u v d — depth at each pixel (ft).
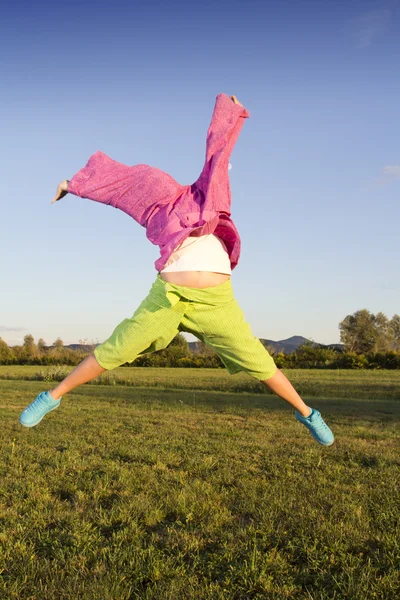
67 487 22.17
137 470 25.36
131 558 14.85
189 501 20.13
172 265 11.25
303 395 77.51
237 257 11.85
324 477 24.17
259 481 23.38
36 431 37.93
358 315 261.65
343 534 16.57
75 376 11.63
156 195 11.78
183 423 43.65
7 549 15.42
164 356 182.70
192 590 13.08
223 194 11.78
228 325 11.49
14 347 222.89
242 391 85.56
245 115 12.32
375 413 52.03
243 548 15.65
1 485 22.65
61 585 13.43
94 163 12.24
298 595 13.15
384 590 13.17
